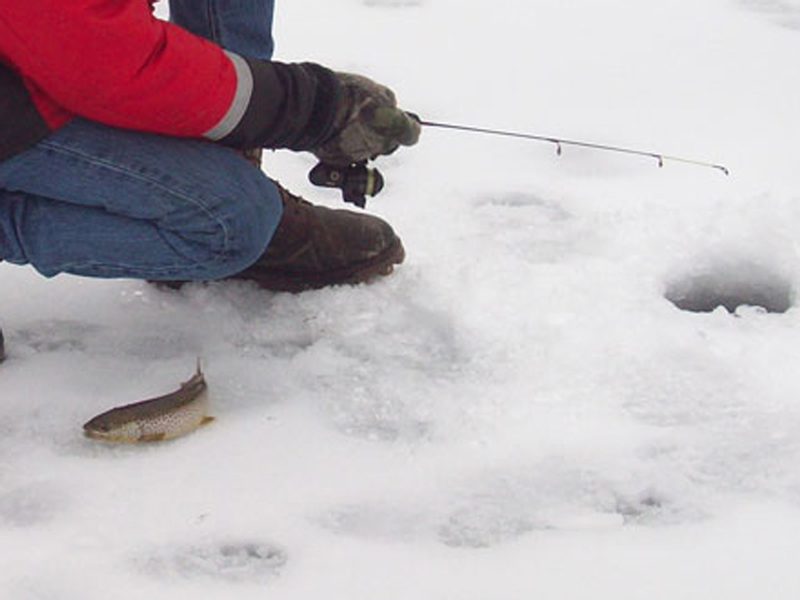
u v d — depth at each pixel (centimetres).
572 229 333
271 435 256
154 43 237
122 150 251
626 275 307
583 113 407
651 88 424
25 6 225
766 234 314
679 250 315
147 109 245
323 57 444
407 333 290
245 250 270
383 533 229
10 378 273
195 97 247
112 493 238
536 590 216
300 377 275
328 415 262
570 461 248
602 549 225
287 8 486
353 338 289
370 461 248
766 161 374
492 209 347
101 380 274
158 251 266
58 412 262
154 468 246
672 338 283
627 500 238
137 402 261
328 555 224
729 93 420
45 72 234
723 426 258
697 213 329
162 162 254
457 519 233
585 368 275
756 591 216
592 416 261
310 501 237
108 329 293
